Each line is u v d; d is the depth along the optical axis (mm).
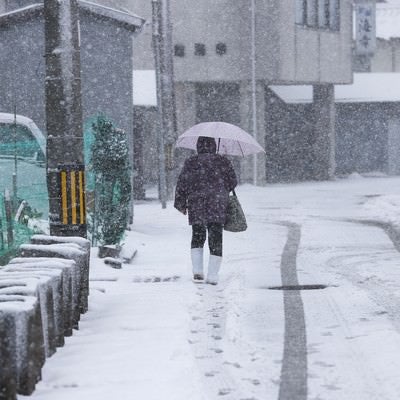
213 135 26953
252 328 19719
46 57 23219
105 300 23328
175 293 24281
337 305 22469
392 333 18750
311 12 100375
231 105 102062
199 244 26703
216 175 26500
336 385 14938
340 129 121562
